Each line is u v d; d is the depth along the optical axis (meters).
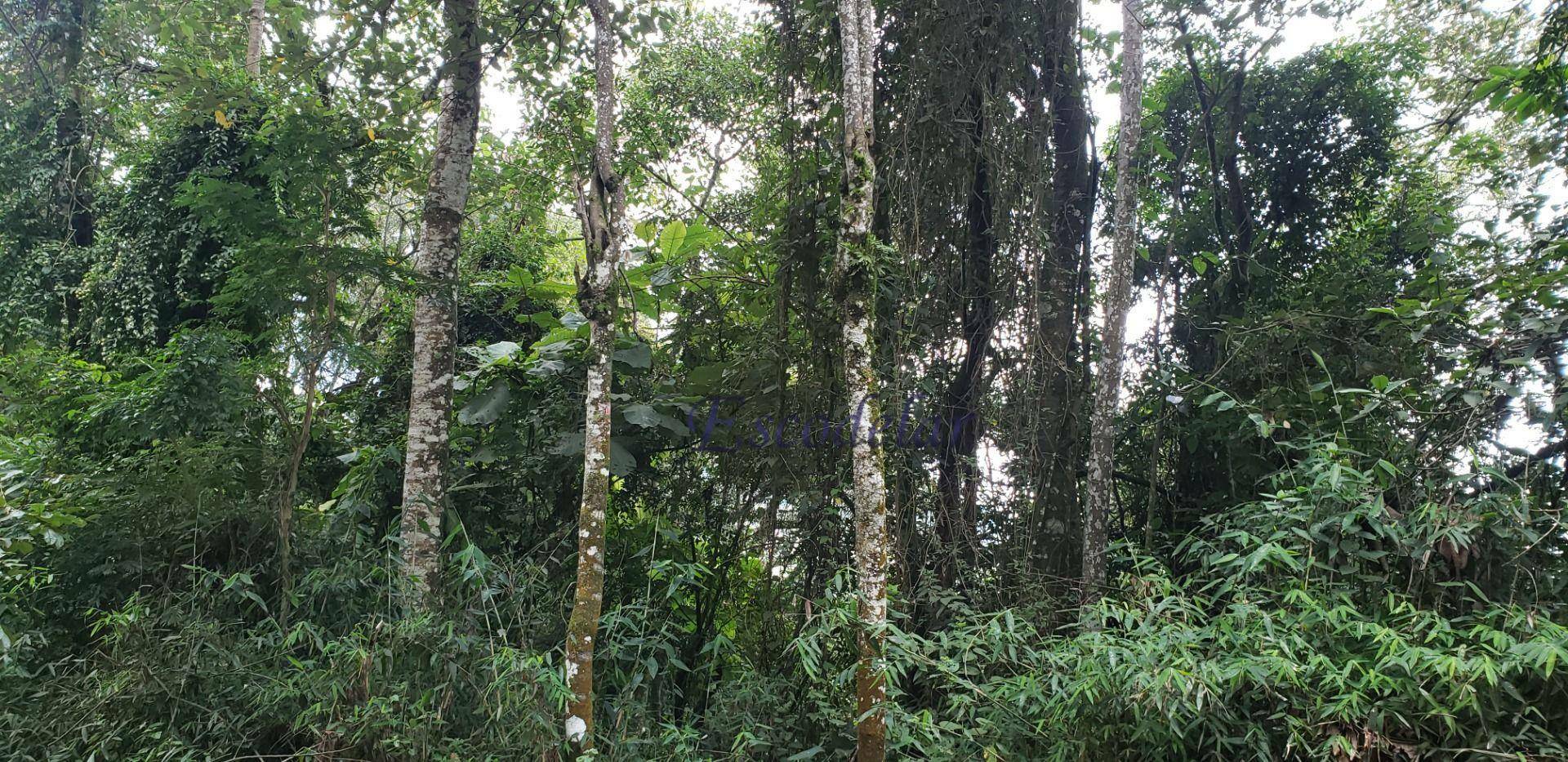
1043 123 5.37
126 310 9.40
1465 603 3.71
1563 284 4.29
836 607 3.74
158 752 3.58
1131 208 5.11
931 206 5.02
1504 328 4.39
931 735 3.45
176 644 4.00
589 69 7.13
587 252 4.08
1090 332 6.20
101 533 4.91
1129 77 5.20
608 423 3.97
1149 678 3.11
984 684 3.64
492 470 6.13
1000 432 5.19
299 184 5.29
